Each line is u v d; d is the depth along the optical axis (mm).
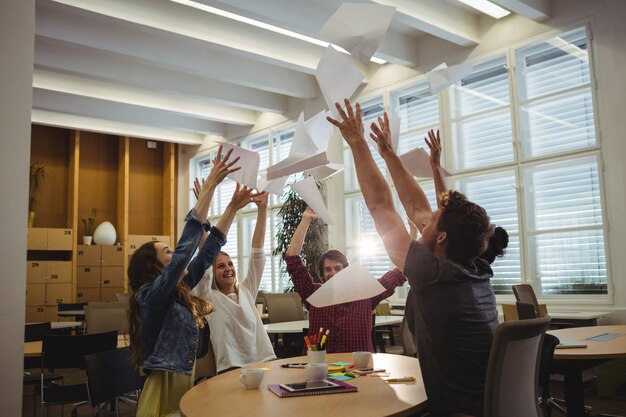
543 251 6293
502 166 6664
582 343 2857
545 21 6320
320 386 1914
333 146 8773
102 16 6078
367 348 2986
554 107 6312
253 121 10594
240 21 7051
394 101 8078
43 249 10500
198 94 8836
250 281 3045
